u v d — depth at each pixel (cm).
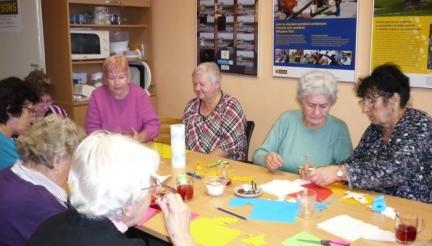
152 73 484
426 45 293
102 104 314
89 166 116
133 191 116
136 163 118
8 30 423
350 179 200
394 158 195
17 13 412
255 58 393
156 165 124
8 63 432
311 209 182
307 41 356
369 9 318
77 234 112
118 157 117
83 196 115
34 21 400
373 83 197
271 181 221
